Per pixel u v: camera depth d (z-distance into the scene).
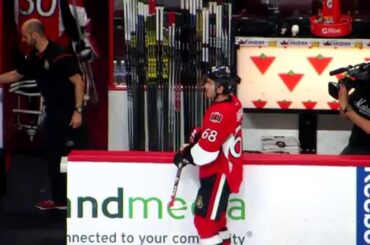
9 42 29.02
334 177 20.20
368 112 22.31
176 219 20.34
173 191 19.81
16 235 23.97
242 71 25.30
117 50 26.33
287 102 25.39
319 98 25.34
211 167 19.42
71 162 20.14
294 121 26.12
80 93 24.75
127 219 20.34
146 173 20.22
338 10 25.19
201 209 19.55
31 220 25.03
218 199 19.45
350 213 20.28
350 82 22.08
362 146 22.77
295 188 20.25
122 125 26.39
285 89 25.34
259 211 20.31
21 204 26.28
